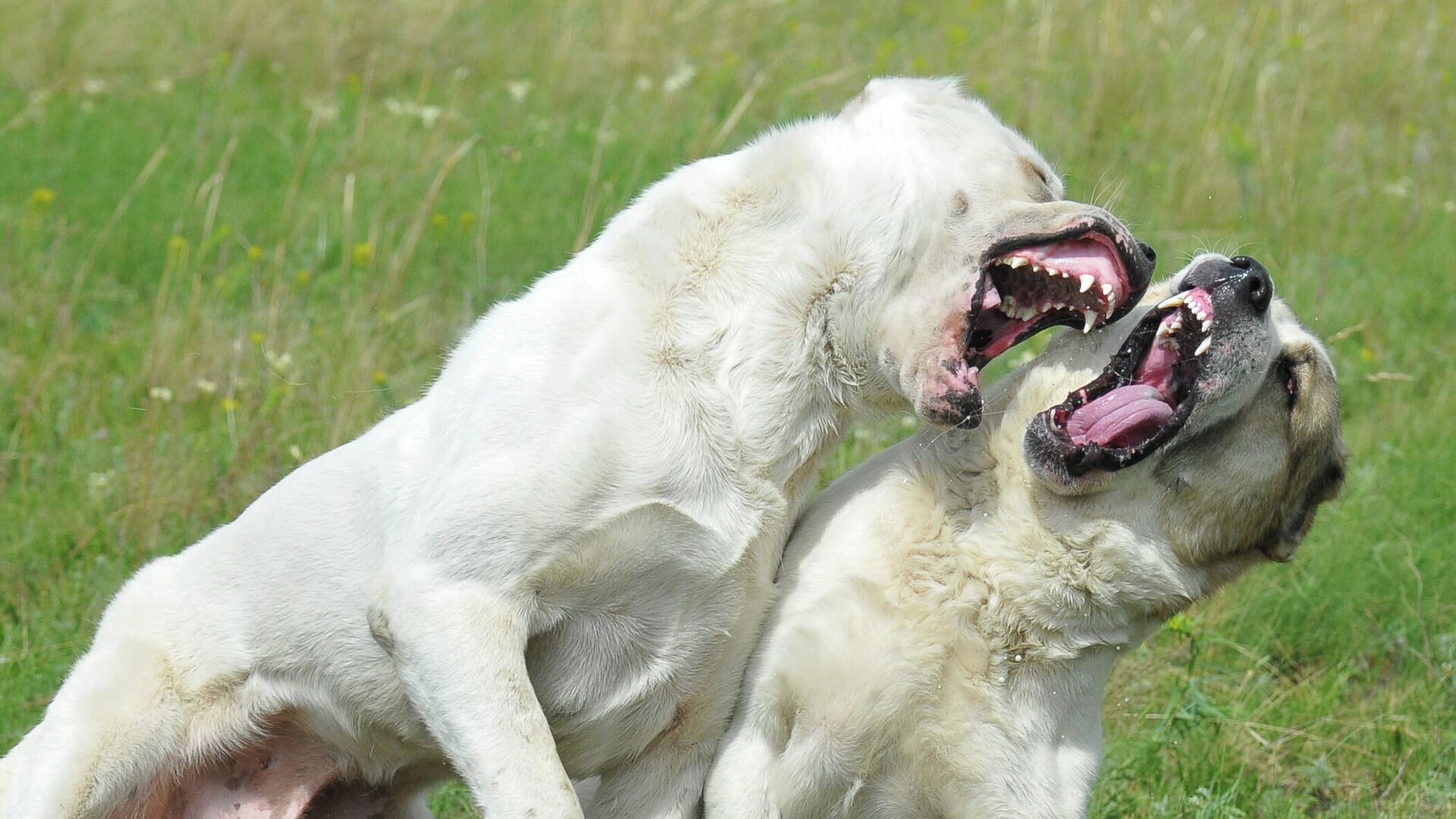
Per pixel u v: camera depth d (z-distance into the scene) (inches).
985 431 327.0
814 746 314.0
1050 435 311.4
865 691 310.3
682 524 309.0
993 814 314.7
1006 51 866.8
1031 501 317.4
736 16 893.2
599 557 307.4
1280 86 851.4
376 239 616.1
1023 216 318.0
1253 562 340.8
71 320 568.7
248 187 678.5
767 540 319.9
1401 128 844.0
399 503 324.5
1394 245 711.1
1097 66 828.6
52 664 413.1
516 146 724.0
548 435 305.0
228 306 574.6
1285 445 330.6
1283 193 732.7
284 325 557.0
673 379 312.0
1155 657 446.9
